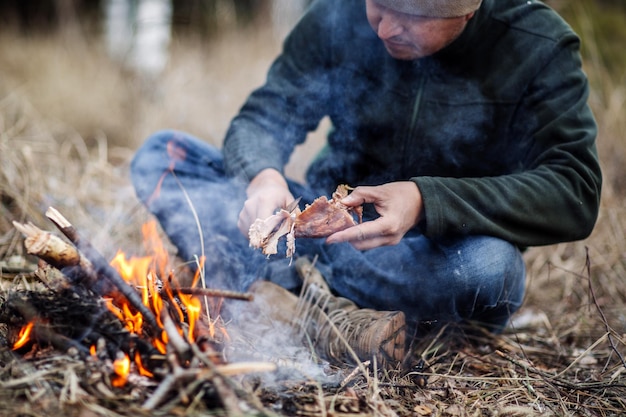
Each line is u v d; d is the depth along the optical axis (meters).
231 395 1.34
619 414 1.71
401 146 2.15
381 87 2.16
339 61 2.23
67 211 2.88
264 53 5.54
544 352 2.16
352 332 1.77
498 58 2.03
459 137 2.09
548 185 1.87
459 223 1.80
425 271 1.95
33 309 1.48
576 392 1.80
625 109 4.09
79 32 6.26
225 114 4.46
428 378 1.80
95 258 1.50
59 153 3.52
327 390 1.59
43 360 1.46
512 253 1.93
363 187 1.75
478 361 1.99
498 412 1.64
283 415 1.45
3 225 2.71
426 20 1.79
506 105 2.04
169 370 1.39
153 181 2.26
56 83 4.94
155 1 5.75
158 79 4.90
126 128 4.47
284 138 2.31
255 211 1.80
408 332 2.06
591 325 2.36
